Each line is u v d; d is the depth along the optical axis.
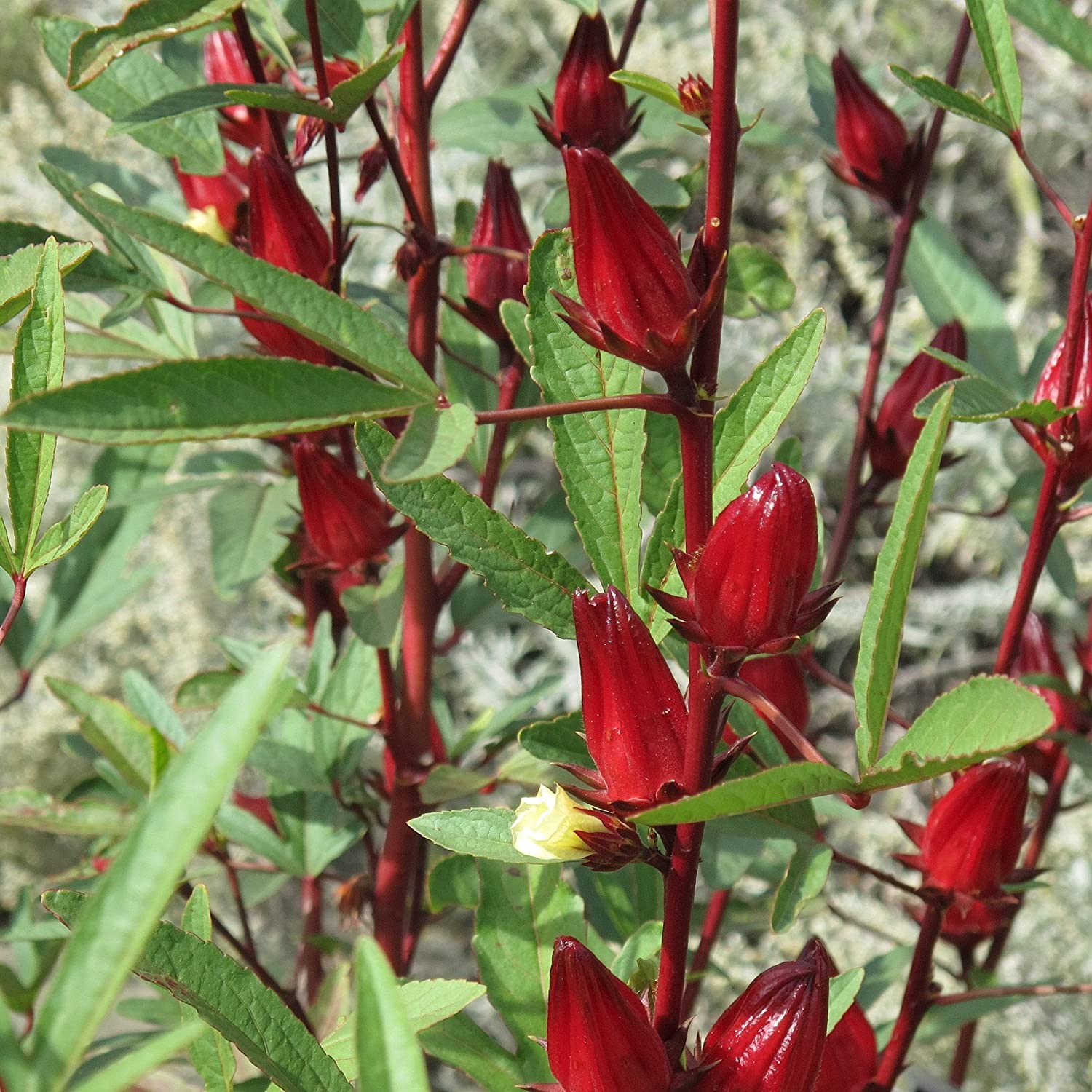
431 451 0.82
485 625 1.37
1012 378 1.45
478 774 1.12
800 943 1.83
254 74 1.06
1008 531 2.23
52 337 0.89
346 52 1.07
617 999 0.87
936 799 1.04
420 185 1.14
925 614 2.31
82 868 1.27
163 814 0.76
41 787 2.12
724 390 2.22
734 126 0.86
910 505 0.82
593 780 0.89
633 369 0.92
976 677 0.81
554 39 2.64
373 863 1.30
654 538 0.92
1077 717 1.21
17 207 2.15
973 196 2.69
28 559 0.91
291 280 0.83
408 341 1.20
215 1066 0.92
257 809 1.31
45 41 1.17
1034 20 1.04
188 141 1.15
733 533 0.84
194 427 0.81
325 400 0.82
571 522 1.36
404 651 1.19
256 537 1.27
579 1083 0.88
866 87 1.27
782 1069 0.88
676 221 1.22
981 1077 1.72
